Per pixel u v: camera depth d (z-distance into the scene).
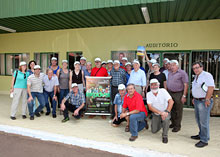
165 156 2.77
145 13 5.16
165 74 4.56
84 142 3.27
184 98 3.84
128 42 7.05
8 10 5.77
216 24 6.02
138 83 4.52
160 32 6.63
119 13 5.45
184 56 6.48
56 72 5.72
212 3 4.54
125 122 4.69
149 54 6.87
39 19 6.16
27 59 8.81
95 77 4.86
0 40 9.25
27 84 4.64
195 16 5.76
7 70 9.34
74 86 4.43
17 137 3.70
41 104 4.90
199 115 3.21
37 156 2.89
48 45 8.30
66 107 4.62
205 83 3.08
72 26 7.37
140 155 2.88
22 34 8.75
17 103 4.75
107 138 3.53
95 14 5.55
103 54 7.43
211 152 2.94
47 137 3.58
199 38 6.22
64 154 2.97
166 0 4.30
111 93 4.96
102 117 4.99
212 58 6.20
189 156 2.78
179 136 3.68
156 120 3.59
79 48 7.76
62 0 5.16
